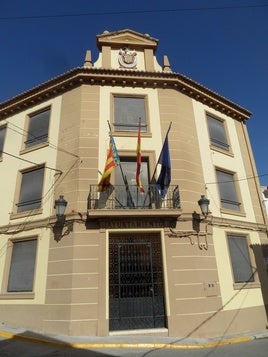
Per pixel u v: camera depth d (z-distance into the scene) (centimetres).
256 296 1084
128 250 973
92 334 841
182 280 927
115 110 1197
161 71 1296
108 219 966
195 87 1317
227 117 1442
